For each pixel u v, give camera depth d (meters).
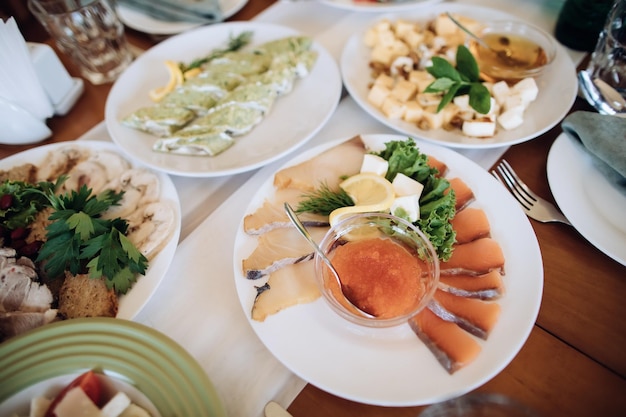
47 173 0.51
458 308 0.36
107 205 0.44
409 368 0.34
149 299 0.40
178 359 0.34
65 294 0.40
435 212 0.40
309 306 0.37
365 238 0.41
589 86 0.51
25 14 0.84
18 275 0.39
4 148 0.57
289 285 0.38
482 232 0.40
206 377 0.33
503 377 0.35
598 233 0.40
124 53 0.66
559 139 0.46
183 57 0.64
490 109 0.48
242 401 0.36
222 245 0.45
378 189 0.41
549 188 0.46
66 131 0.58
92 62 0.62
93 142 0.53
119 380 0.34
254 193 0.48
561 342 0.36
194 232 0.46
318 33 0.67
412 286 0.37
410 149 0.43
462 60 0.51
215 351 0.38
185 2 0.68
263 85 0.55
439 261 0.39
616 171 0.42
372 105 0.54
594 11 0.54
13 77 0.51
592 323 0.37
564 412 0.33
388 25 0.60
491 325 0.35
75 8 0.62
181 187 0.51
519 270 0.38
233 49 0.64
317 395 0.35
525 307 0.36
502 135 0.48
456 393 0.33
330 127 0.55
